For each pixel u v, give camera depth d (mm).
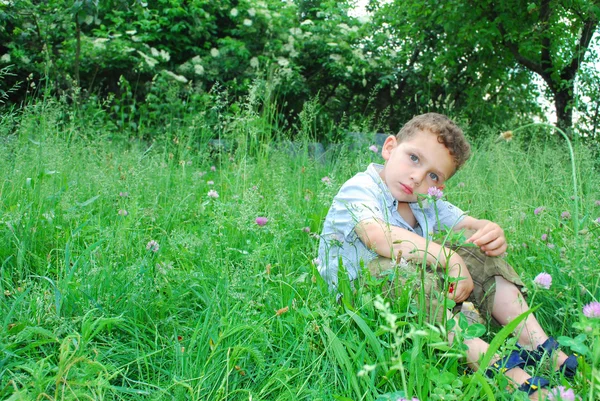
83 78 7496
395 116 8938
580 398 1312
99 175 3184
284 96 7418
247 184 3590
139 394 1548
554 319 2041
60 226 2572
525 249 2605
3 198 2891
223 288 1960
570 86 6531
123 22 7637
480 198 3307
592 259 2059
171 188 3752
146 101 6879
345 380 1587
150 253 2225
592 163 3562
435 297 1744
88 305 1820
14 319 1780
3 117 4004
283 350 1752
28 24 6895
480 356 1526
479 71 8359
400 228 2037
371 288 1852
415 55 8961
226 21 8523
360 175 2316
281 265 2293
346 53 8219
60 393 1424
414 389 1457
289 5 8516
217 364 1612
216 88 7492
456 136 2209
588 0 5887
